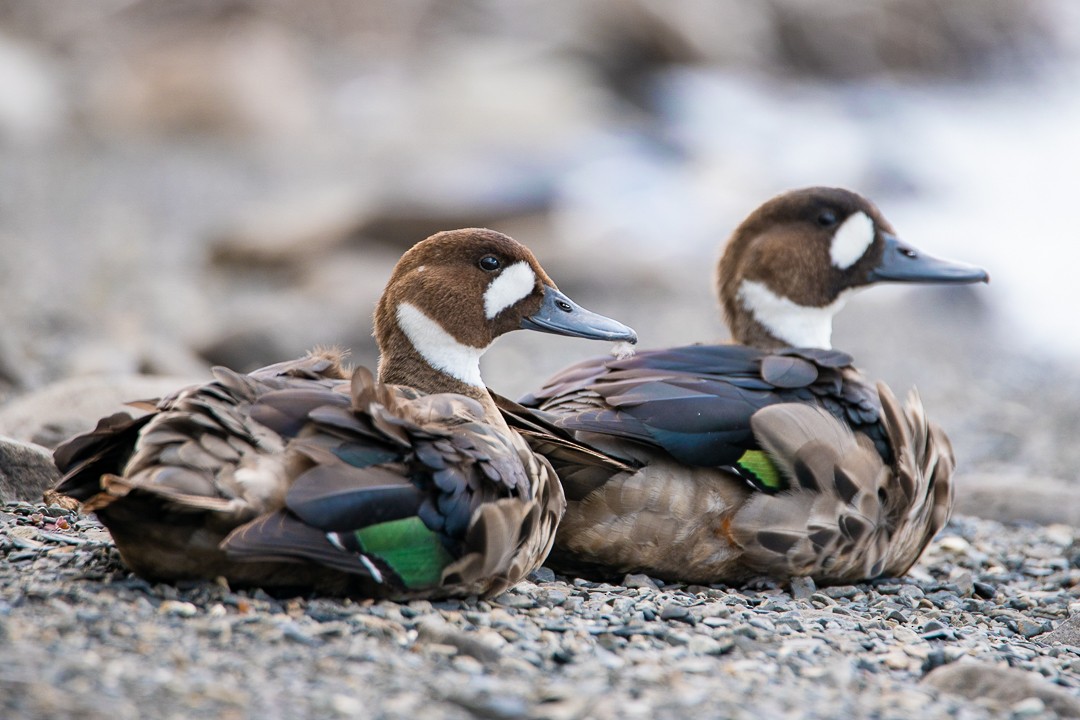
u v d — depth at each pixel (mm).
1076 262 30594
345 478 7805
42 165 34094
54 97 39188
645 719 7031
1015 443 18703
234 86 39188
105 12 44562
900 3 52344
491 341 10445
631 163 35406
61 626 7434
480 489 8375
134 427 8031
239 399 8047
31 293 22141
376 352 21078
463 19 48750
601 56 45000
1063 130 45469
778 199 12422
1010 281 29219
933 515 11281
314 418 7879
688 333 23703
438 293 10180
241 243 26250
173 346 19641
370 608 8336
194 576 8234
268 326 20141
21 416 12695
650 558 10031
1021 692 7969
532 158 34250
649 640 8555
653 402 9984
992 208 35188
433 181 30625
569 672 7750
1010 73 53562
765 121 43094
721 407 10039
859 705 7668
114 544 9000
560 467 9844
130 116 38719
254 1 46281
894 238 12555
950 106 48406
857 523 10312
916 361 23094
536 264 10617
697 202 33781
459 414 8812
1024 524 13969
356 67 45875
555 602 9234
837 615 9852
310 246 26656
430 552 8211
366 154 36750
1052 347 24734
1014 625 10219
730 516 10031
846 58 51000
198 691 6746
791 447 10031
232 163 35719
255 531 7473
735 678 7957
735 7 49781
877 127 44094
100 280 23922
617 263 26906
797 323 12320
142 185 32812
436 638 7875
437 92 40562
